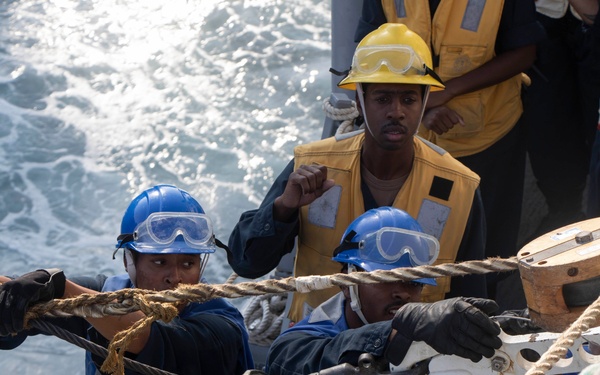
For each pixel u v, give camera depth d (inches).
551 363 105.0
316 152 223.3
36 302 144.3
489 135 274.2
